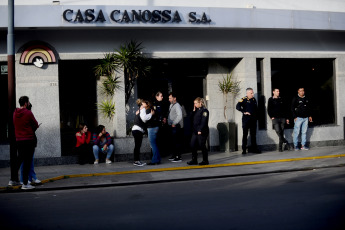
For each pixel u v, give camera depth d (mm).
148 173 9891
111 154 11742
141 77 12664
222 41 12852
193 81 13547
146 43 12234
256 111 12516
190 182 8625
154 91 13062
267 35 13289
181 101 13391
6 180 9266
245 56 13086
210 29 12508
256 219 5395
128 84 12047
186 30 12531
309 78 14164
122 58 11453
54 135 11617
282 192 7062
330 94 14289
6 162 11359
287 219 5336
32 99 11492
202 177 9039
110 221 5586
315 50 13852
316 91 14211
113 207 6445
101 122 12602
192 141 10750
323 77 14297
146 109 10750
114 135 12242
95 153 11438
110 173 9922
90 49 11836
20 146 8250
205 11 11766
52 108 11602
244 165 10609
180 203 6547
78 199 7227
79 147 11508
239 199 6660
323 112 14258
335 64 14242
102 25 11109
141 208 6297
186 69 13398
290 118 13844
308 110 12984
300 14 12656
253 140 12602
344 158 11227
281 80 13828
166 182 8773
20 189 8312
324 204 6062
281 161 11016
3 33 11430
